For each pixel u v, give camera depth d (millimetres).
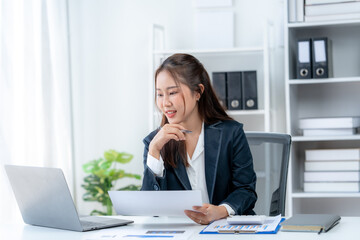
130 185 3502
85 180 3467
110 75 3766
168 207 1603
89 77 3770
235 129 1926
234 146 1905
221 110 1994
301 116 3477
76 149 3762
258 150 2225
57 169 1541
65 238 1503
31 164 3004
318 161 3102
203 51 3324
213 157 1887
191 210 1608
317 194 3041
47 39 3203
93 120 3771
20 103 2945
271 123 3492
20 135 2934
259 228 1483
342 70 3395
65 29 3488
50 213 1656
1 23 2771
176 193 1552
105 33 3764
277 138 2213
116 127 3766
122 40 3746
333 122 3090
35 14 3133
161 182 1808
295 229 1464
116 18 3750
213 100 1976
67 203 1581
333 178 3076
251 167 1921
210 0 3600
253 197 1836
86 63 3770
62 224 1646
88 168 3742
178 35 3654
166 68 1796
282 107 3510
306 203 3457
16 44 2914
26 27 2994
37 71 3127
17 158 2871
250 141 2248
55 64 3357
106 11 3758
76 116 3770
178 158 1875
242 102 3264
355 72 3377
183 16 3650
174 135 1743
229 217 1618
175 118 1805
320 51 3088
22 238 1531
